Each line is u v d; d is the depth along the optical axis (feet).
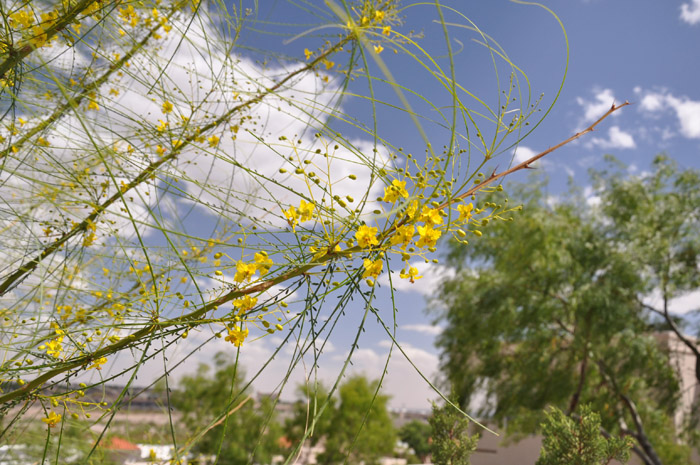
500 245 13.30
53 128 1.97
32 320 1.95
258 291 1.59
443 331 14.70
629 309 11.98
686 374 13.61
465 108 1.61
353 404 20.77
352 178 1.65
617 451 3.33
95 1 1.90
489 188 1.75
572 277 12.05
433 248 1.61
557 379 12.35
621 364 12.40
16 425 1.93
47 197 1.99
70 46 2.11
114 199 2.10
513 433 14.03
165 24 2.56
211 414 12.92
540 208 13.16
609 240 12.69
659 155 13.44
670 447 14.53
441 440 3.78
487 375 13.60
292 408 19.57
